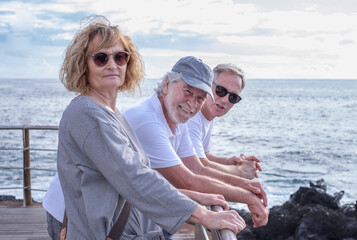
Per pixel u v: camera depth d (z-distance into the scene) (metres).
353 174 21.86
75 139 1.49
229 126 43.56
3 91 130.12
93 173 1.50
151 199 1.48
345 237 10.25
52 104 71.38
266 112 60.84
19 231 4.29
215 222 1.48
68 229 1.54
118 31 1.64
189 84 2.06
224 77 2.85
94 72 1.59
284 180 20.03
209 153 3.14
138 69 1.80
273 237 10.63
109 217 1.49
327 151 29.02
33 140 31.64
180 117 2.15
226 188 2.06
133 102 71.81
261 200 2.19
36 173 20.20
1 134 35.19
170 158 2.09
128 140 1.55
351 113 60.22
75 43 1.61
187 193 1.86
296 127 43.34
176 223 1.48
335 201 12.24
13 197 9.94
